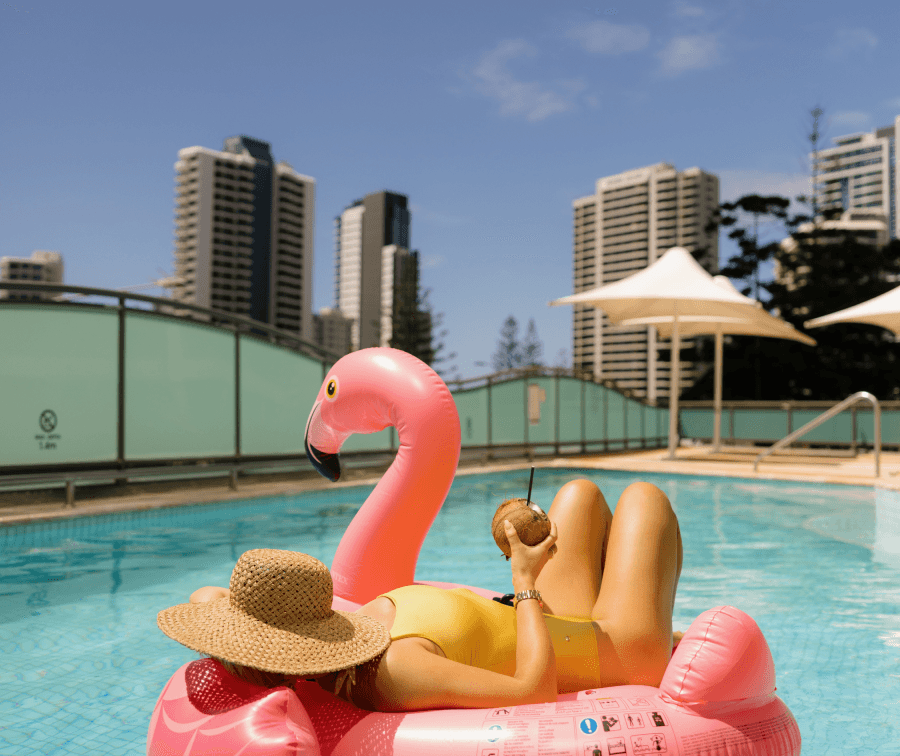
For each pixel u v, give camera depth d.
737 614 1.78
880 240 92.50
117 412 8.05
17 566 5.20
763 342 45.44
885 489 10.09
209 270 155.50
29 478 7.12
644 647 1.92
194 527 6.92
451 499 9.36
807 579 5.07
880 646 3.59
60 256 178.50
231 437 9.23
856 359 45.78
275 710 1.42
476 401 13.50
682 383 126.44
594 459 15.20
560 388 15.94
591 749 1.53
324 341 181.50
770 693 1.79
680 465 13.47
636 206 142.25
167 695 1.62
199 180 155.12
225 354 9.19
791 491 10.41
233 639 1.40
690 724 1.65
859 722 2.64
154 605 4.19
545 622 1.85
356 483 9.98
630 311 15.64
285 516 7.60
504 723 1.56
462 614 1.67
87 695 2.83
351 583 2.14
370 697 1.60
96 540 6.21
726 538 6.72
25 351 7.37
